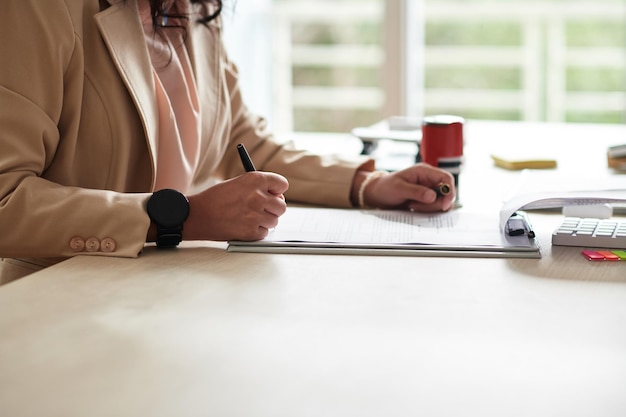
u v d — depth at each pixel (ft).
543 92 19.47
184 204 3.76
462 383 2.28
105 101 4.12
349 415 2.09
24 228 3.70
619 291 3.13
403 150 6.69
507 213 3.91
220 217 3.78
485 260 3.58
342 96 18.93
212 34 5.17
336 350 2.51
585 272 3.40
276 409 2.12
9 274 4.40
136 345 2.55
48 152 3.99
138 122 4.26
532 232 3.87
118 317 2.81
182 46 4.83
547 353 2.50
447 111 22.24
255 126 5.56
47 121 3.90
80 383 2.27
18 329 2.69
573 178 4.74
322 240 3.81
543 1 19.24
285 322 2.76
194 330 2.68
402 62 11.61
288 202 5.09
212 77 5.09
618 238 3.76
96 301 2.98
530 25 18.95
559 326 2.73
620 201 3.76
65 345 2.55
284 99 16.48
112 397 2.19
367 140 6.28
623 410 2.12
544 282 3.25
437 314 2.85
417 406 2.14
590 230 3.88
